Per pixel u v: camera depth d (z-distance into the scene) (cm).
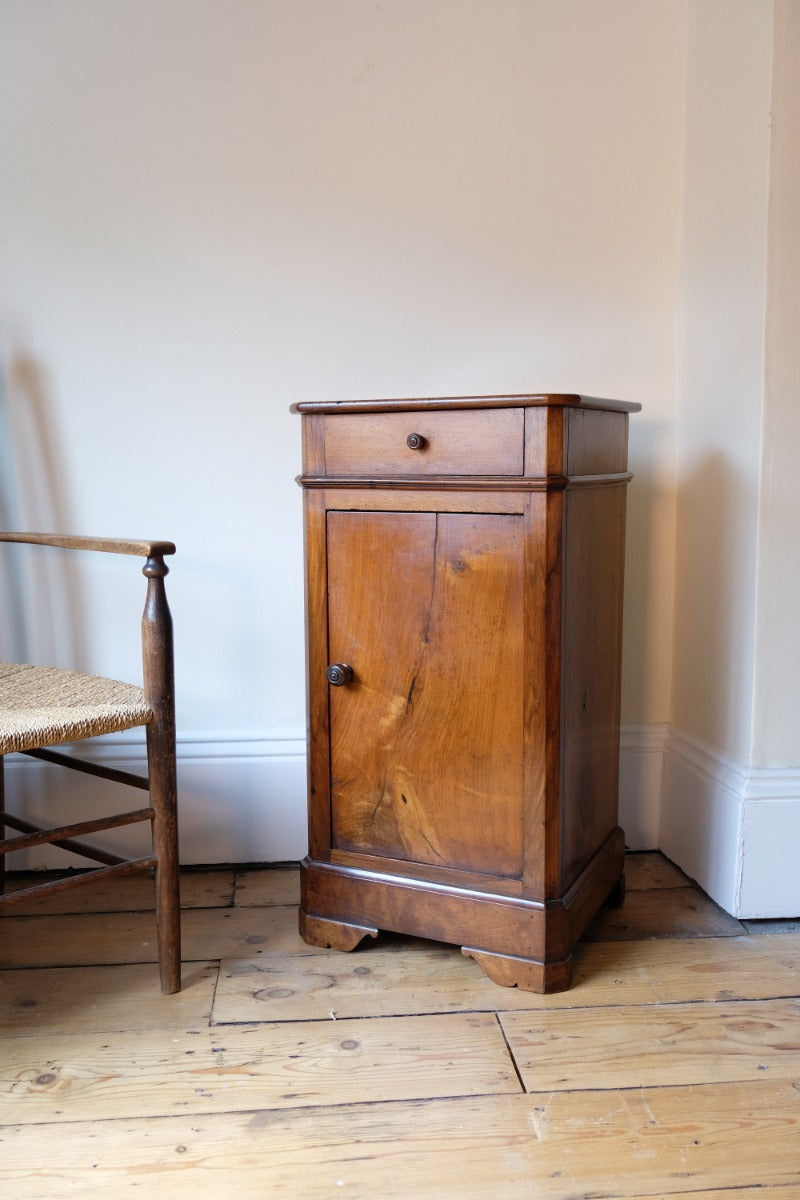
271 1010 127
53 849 172
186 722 174
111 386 165
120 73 159
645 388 172
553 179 167
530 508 124
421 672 134
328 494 137
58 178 160
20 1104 109
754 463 146
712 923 151
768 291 141
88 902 161
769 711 148
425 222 166
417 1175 98
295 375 167
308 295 166
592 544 138
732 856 151
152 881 170
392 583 134
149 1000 130
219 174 162
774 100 138
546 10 163
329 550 138
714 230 156
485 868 134
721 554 157
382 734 138
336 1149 101
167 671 127
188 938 148
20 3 156
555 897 131
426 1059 117
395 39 162
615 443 147
